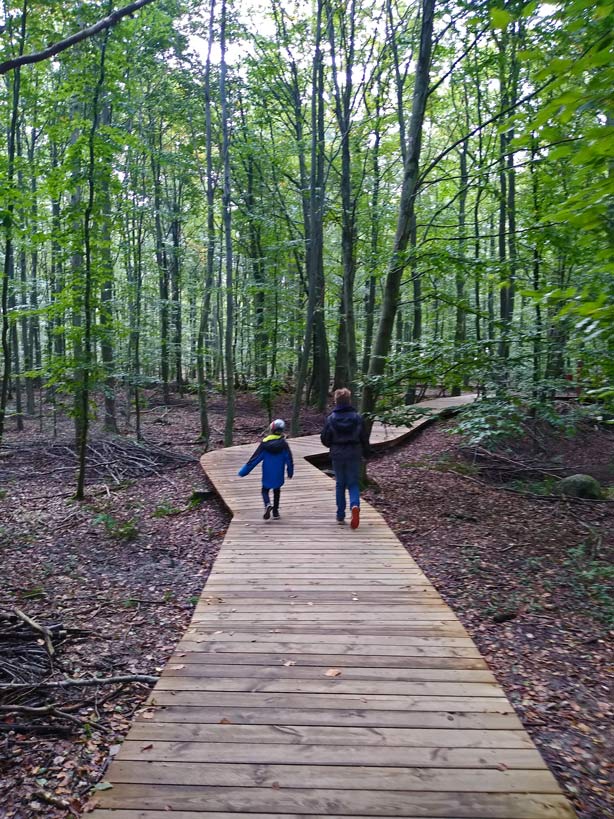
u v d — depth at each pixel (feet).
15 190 28.60
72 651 15.61
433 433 54.08
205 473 38.11
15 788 9.89
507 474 42.27
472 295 75.05
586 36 8.72
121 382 59.98
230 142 57.16
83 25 29.30
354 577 19.25
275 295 58.70
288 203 63.77
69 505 33.58
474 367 28.60
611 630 17.04
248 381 91.56
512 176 47.73
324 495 31.48
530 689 13.61
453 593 19.76
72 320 38.04
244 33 53.16
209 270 53.01
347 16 43.32
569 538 27.27
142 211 48.42
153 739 10.59
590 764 10.81
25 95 36.37
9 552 25.21
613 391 16.79
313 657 13.78
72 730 11.71
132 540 26.94
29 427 61.72
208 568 23.13
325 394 71.51
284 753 10.19
